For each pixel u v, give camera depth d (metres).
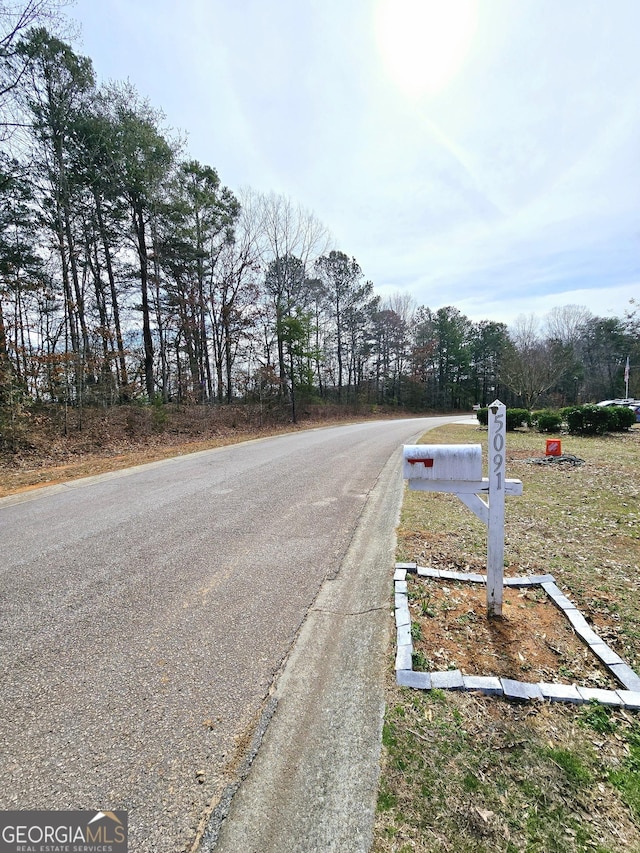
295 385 21.19
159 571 3.32
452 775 1.47
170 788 1.46
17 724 1.76
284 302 22.02
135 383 14.97
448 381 43.09
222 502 5.39
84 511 5.07
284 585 3.06
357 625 2.52
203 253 17.78
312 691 1.95
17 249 12.09
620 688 1.88
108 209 14.98
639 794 1.38
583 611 2.54
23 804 1.41
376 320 35.84
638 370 29.77
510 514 4.59
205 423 15.18
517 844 1.23
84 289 15.44
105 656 2.23
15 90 10.37
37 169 11.71
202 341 18.83
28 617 2.64
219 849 1.26
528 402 25.50
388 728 1.69
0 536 4.21
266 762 1.56
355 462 8.43
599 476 6.70
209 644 2.34
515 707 1.78
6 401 9.55
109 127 13.45
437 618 2.48
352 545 3.86
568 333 42.66
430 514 4.60
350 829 1.30
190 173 17.48
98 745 1.65
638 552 3.49
